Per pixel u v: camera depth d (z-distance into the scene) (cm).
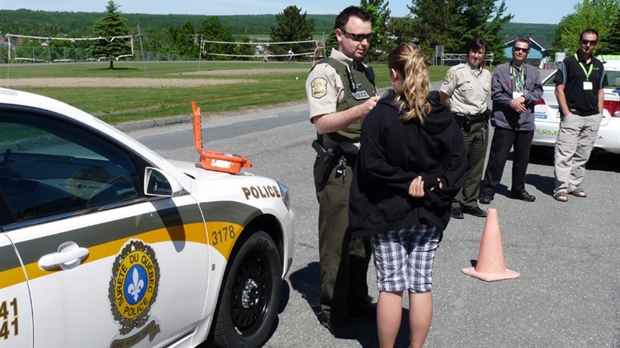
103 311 270
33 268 241
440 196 337
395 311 349
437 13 8125
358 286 442
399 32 8131
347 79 383
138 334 292
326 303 409
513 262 575
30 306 239
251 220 376
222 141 1157
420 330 352
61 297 250
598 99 800
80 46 8769
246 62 7338
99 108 1555
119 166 298
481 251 540
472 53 690
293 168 942
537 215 738
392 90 348
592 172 1002
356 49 383
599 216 741
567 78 798
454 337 422
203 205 335
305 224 666
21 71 4534
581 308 476
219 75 3869
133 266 285
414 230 343
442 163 338
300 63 6812
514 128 765
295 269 539
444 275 537
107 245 272
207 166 401
